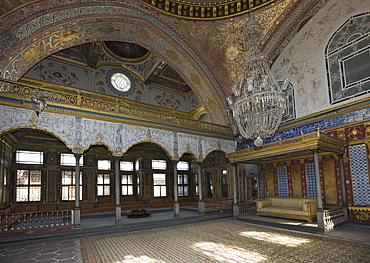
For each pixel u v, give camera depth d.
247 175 15.05
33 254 6.70
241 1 11.68
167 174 18.66
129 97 16.44
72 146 9.14
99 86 15.34
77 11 9.61
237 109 8.25
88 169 15.66
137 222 10.09
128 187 17.89
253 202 14.60
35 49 9.78
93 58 14.12
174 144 11.81
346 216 9.66
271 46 12.50
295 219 10.44
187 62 13.89
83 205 15.00
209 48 13.48
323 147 8.96
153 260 6.04
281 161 12.78
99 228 9.12
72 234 8.53
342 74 10.52
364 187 9.38
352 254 6.04
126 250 6.93
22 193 13.43
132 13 10.87
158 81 17.41
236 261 5.83
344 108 10.20
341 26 10.75
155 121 11.36
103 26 10.88
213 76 14.23
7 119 8.03
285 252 6.42
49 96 8.94
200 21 12.28
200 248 6.98
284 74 12.84
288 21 11.65
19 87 8.39
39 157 14.28
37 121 8.55
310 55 11.77
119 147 10.18
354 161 9.75
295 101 12.21
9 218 9.03
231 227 10.04
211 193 17.31
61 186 14.65
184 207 16.42
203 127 13.13
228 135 14.05
